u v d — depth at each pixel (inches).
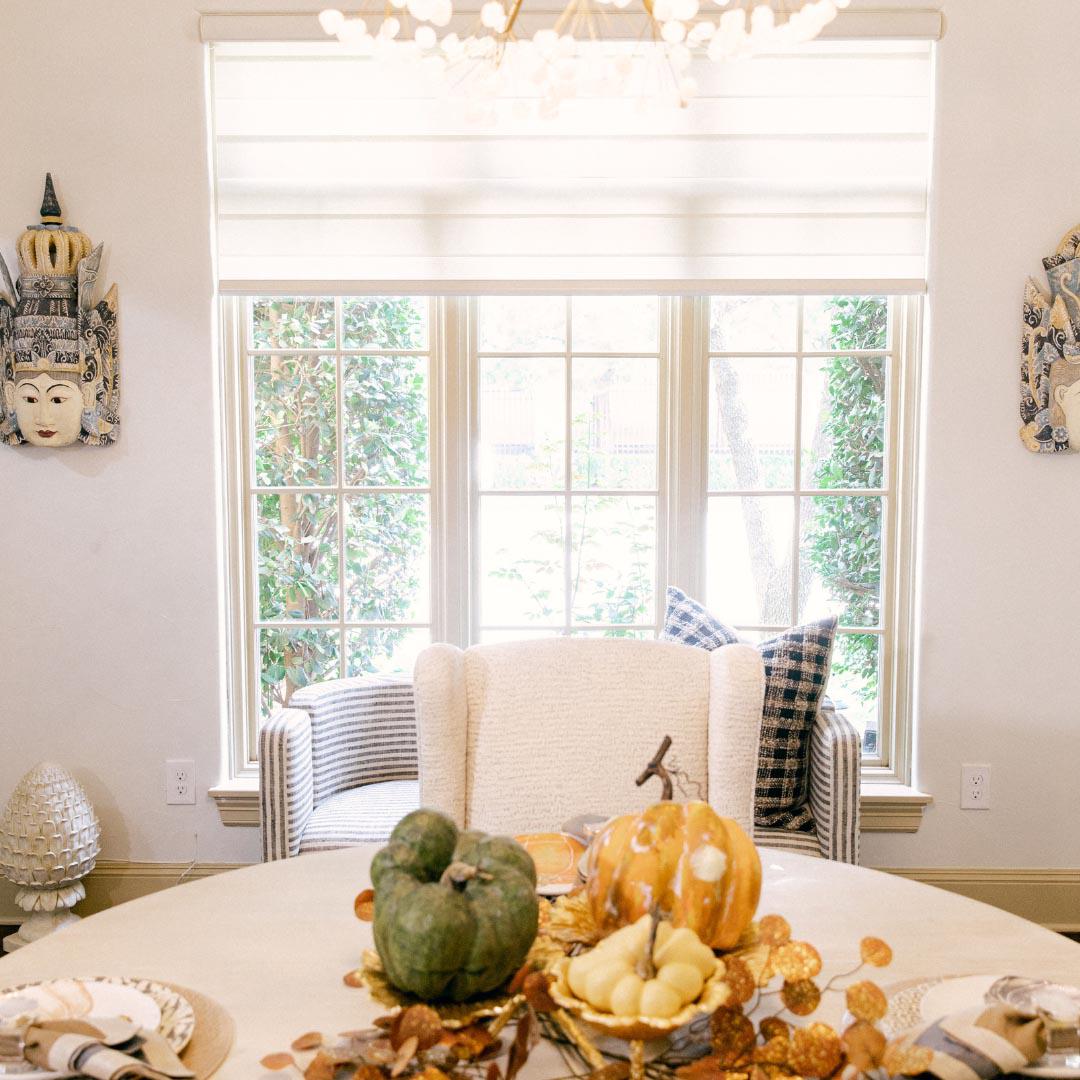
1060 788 116.1
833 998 47.9
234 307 117.8
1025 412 112.1
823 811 97.8
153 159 112.0
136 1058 41.3
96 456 114.9
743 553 121.1
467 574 120.6
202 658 116.7
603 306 118.9
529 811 71.7
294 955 52.6
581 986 39.3
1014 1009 40.8
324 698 107.3
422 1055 39.9
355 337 119.7
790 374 119.0
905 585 118.9
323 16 55.1
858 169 113.2
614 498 121.0
